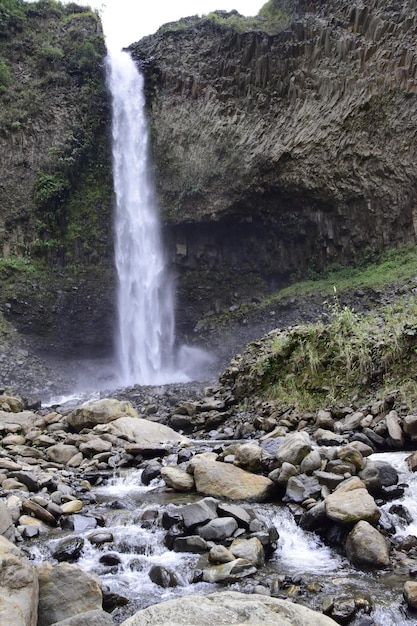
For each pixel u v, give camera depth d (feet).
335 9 76.38
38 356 73.15
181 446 26.66
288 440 20.16
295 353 34.32
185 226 82.64
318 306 71.00
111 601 12.35
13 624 9.61
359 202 74.49
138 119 88.22
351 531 14.49
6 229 79.00
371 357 29.89
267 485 18.35
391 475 17.70
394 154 70.23
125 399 51.08
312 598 12.23
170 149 84.53
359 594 12.25
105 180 85.87
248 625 9.29
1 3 88.94
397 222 72.49
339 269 77.10
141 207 84.23
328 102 74.08
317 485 17.33
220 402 37.63
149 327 82.99
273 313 75.56
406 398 25.88
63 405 52.24
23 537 15.70
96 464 24.56
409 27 69.15
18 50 88.22
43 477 21.35
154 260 84.23
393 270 69.31
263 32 80.74
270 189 77.36
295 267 81.71
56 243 80.48
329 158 73.36
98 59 90.07
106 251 83.25
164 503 18.31
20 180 81.30
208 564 13.85
